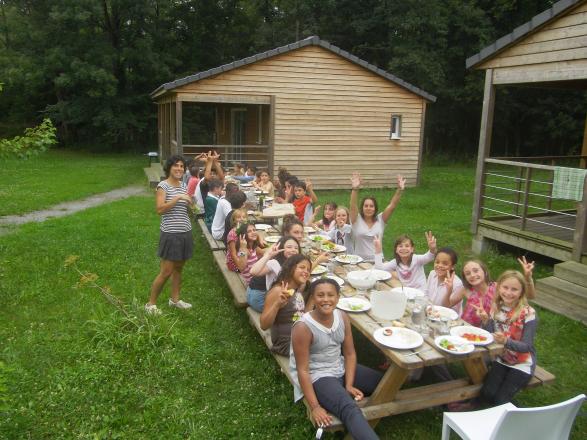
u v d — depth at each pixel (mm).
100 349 4523
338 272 4766
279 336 3873
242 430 3564
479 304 4008
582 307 5836
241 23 31172
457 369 4449
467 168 24188
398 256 4930
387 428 3617
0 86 6145
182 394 3984
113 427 3584
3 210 10992
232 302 5895
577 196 6613
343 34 27750
